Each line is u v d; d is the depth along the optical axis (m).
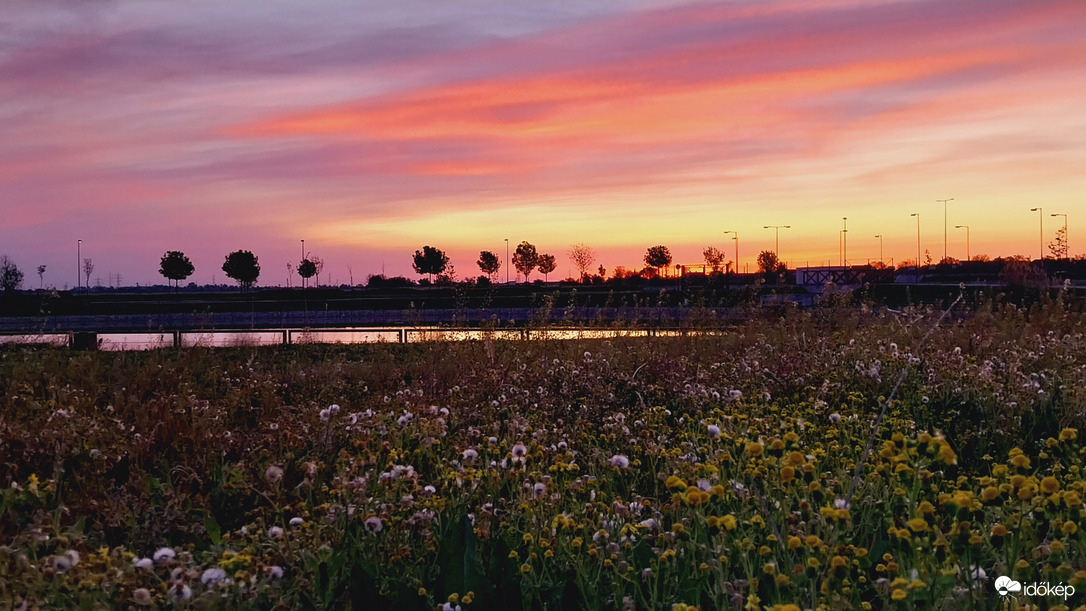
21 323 31.47
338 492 4.55
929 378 8.50
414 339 17.47
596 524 4.10
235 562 3.41
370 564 3.78
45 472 6.04
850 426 6.18
